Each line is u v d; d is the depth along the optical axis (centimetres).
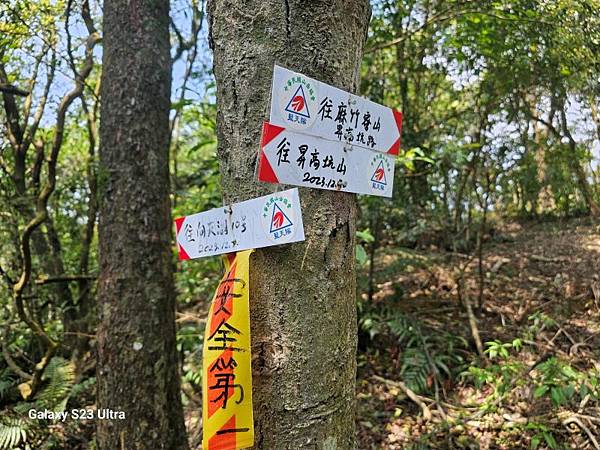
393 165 107
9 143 334
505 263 455
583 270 413
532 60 310
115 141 230
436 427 258
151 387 223
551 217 580
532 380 259
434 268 438
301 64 90
